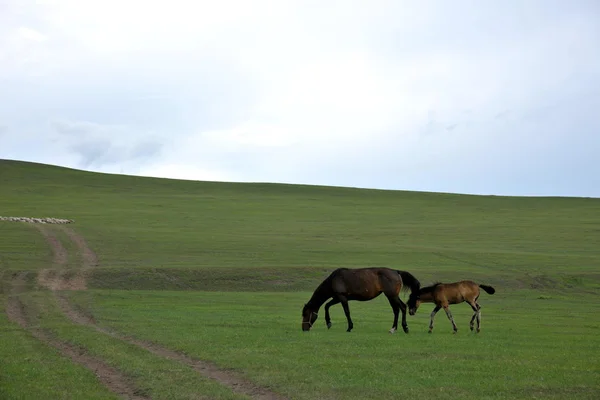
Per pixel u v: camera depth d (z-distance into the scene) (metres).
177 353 17.22
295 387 13.17
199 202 105.81
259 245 60.78
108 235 63.50
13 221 70.50
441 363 15.62
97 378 14.11
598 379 13.97
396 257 55.34
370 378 13.92
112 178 135.38
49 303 29.95
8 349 17.59
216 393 12.73
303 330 21.95
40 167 141.38
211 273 44.00
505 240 70.94
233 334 20.38
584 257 57.25
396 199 119.06
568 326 24.75
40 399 12.34
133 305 30.27
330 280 22.08
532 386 13.29
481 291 41.53
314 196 120.56
